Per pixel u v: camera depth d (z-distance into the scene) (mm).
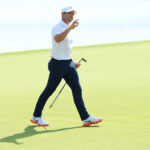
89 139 24266
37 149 22609
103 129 26484
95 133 25547
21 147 23016
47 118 29891
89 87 42125
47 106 33875
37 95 38812
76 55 69812
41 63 61562
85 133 25609
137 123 27812
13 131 26516
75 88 27406
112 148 22484
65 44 26656
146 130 26016
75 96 27500
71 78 27375
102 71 53031
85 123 27422
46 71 54000
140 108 32375
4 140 24453
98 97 37031
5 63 61875
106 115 30312
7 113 31719
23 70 54969
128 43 92000
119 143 23359
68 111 32031
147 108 32344
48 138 24734
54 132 26062
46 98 27516
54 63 26953
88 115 27453
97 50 77625
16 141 24203
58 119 29562
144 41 97000
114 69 54531
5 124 28344
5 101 36188
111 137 24578
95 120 27328
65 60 26938
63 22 26516
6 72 53406
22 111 32344
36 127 27516
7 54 73938
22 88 42469
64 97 37469
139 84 43281
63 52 26797
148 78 47062
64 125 27875
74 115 30719
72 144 23359
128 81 45250
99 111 31656
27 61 63969
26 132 26234
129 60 63312
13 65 59625
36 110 27734
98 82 45031
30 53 75125
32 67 57594
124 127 26812
